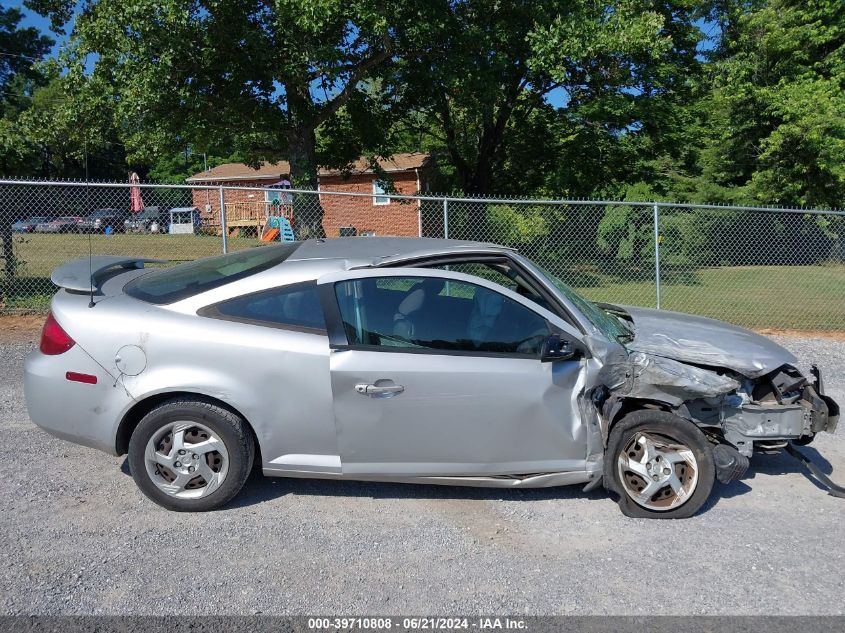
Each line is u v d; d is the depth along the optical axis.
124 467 4.59
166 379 3.82
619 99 16.66
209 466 3.90
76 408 3.91
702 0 19.77
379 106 17.45
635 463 4.00
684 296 13.10
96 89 12.69
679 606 3.15
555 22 13.42
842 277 15.93
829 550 3.68
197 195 35.34
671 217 15.24
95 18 12.89
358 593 3.20
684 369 3.99
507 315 3.98
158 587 3.20
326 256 4.14
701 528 3.93
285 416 3.86
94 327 3.89
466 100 15.59
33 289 10.74
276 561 3.46
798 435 4.28
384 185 18.72
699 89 20.69
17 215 10.98
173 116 13.45
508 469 3.98
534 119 19.70
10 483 4.27
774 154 20.56
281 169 34.69
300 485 4.39
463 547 3.66
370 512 4.05
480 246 4.24
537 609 3.11
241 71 13.38
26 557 3.42
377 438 3.87
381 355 3.84
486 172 20.45
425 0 12.93
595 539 3.78
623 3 13.95
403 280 3.96
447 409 3.85
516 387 3.85
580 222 14.18
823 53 22.34
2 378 6.60
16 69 31.11
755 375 4.21
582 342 3.93
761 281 15.39
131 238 18.42
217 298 3.95
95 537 3.64
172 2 11.31
